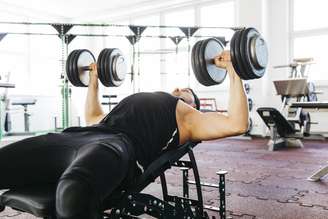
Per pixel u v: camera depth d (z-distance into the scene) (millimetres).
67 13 8391
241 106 1454
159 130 1457
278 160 3867
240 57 1404
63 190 1016
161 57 7742
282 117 4535
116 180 1170
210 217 1963
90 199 1028
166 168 1507
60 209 1020
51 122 8172
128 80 8125
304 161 3777
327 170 2836
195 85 7207
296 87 4711
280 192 2516
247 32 1420
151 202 1383
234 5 6789
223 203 1690
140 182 1348
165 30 7789
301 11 6234
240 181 2869
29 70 7898
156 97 1521
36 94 8016
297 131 4848
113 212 1271
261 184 2762
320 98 5949
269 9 6387
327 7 5953
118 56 2256
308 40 6164
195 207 1651
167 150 1504
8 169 1305
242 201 2291
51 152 1303
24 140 1380
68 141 1327
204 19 7246
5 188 1343
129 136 1397
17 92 7652
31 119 7746
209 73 1643
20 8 7566
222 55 1559
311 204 2211
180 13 7586
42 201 1103
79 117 8352
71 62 2293
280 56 6324
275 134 4742
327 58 5984
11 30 7531
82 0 7320
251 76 1460
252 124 6336
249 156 4184
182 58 7398
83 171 1049
